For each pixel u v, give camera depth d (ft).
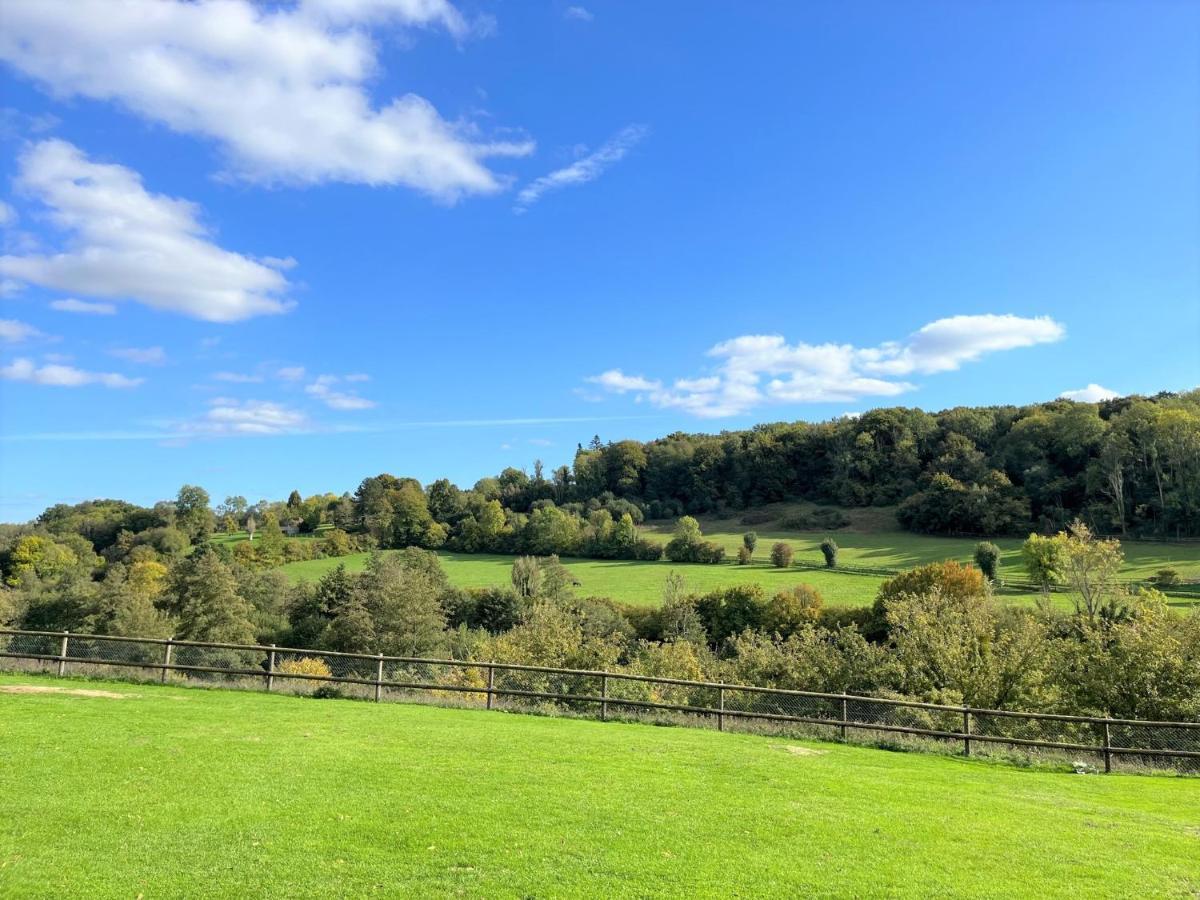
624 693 89.45
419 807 31.37
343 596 207.10
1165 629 85.46
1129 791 46.55
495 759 41.75
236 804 30.42
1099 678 82.84
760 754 49.57
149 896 21.56
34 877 22.30
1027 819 36.11
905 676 88.33
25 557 254.47
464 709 62.69
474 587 241.14
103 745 38.81
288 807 30.48
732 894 23.85
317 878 23.39
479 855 26.13
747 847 28.78
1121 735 71.97
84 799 29.91
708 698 88.28
